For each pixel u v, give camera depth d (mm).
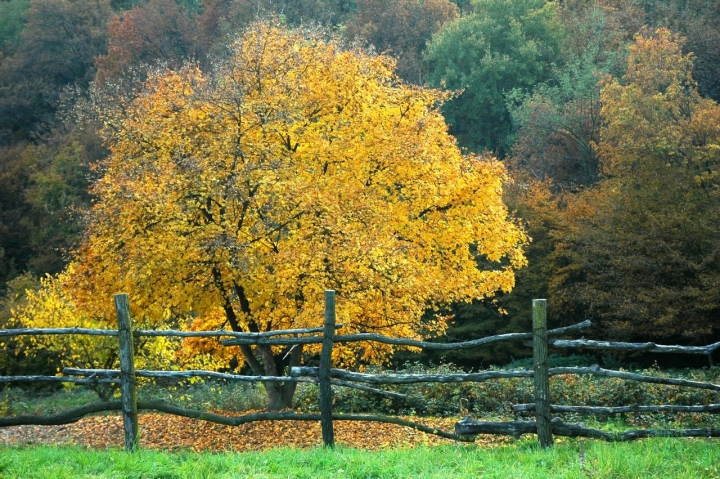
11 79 60500
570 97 48719
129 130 17016
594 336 32469
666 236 28812
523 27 55438
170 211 14711
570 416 13953
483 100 51875
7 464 7895
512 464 7941
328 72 18375
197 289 15117
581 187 43094
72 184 48438
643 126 31703
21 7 68750
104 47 62688
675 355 31016
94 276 15383
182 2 68375
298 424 15203
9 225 48188
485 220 19344
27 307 24453
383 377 9578
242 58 17844
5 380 9727
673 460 7965
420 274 17531
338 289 15016
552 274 33188
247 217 16156
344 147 17859
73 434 15438
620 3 55062
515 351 34062
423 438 13109
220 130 16328
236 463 7949
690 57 42844
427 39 58125
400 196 19328
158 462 7918
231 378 9742
